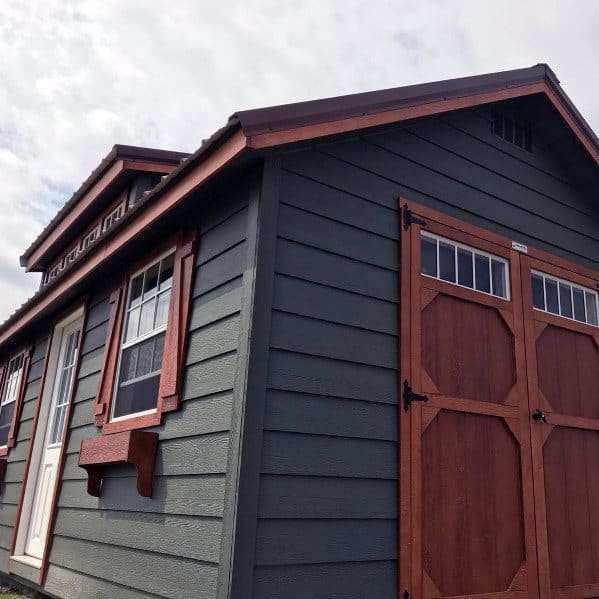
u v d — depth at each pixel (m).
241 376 2.94
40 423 5.95
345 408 3.23
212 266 3.54
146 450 3.51
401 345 3.57
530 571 3.75
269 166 3.29
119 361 4.47
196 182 3.54
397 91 3.77
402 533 3.23
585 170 5.21
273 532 2.80
